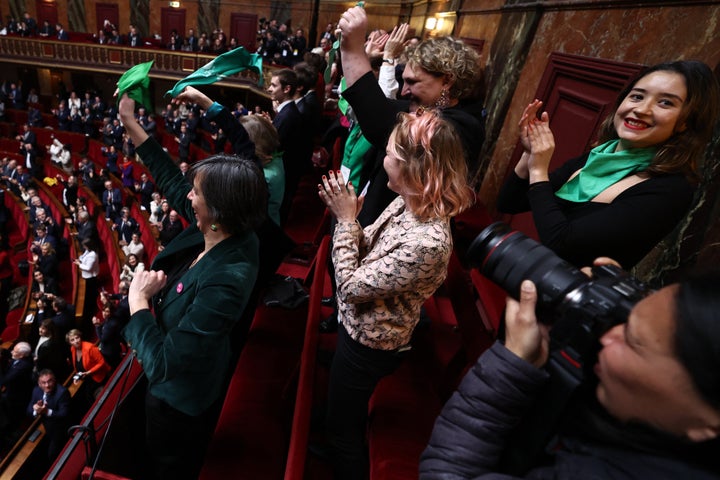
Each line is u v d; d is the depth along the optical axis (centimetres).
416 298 118
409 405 170
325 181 125
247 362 217
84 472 149
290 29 1441
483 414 64
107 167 1189
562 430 58
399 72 258
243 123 206
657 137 112
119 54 1463
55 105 1650
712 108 107
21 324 694
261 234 197
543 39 309
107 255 909
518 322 65
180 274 156
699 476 46
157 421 143
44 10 1570
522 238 73
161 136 1330
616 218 108
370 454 149
